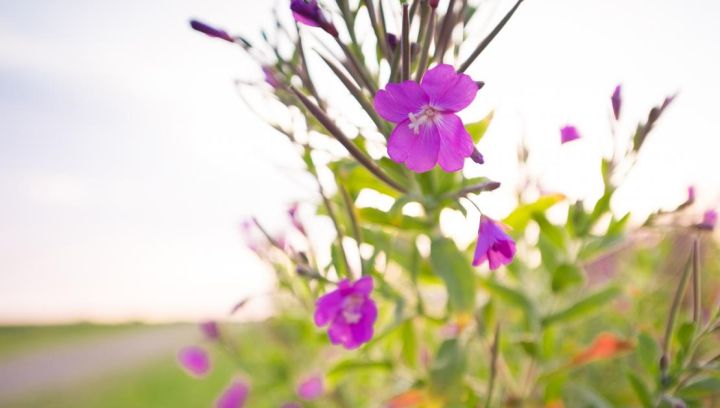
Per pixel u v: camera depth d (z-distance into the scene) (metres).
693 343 0.23
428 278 0.27
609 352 0.25
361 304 0.21
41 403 1.13
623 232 0.25
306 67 0.21
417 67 0.20
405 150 0.19
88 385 1.25
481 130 0.22
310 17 0.20
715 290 0.34
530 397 0.27
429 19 0.20
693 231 0.23
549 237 0.26
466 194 0.20
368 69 0.22
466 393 0.25
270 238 0.24
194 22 0.21
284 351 0.40
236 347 0.39
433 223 0.24
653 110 0.23
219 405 0.39
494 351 0.23
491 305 0.26
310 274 0.23
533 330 0.26
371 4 0.20
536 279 0.30
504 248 0.20
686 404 0.23
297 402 0.38
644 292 0.34
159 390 0.92
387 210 0.24
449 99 0.19
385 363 0.28
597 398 0.26
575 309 0.26
